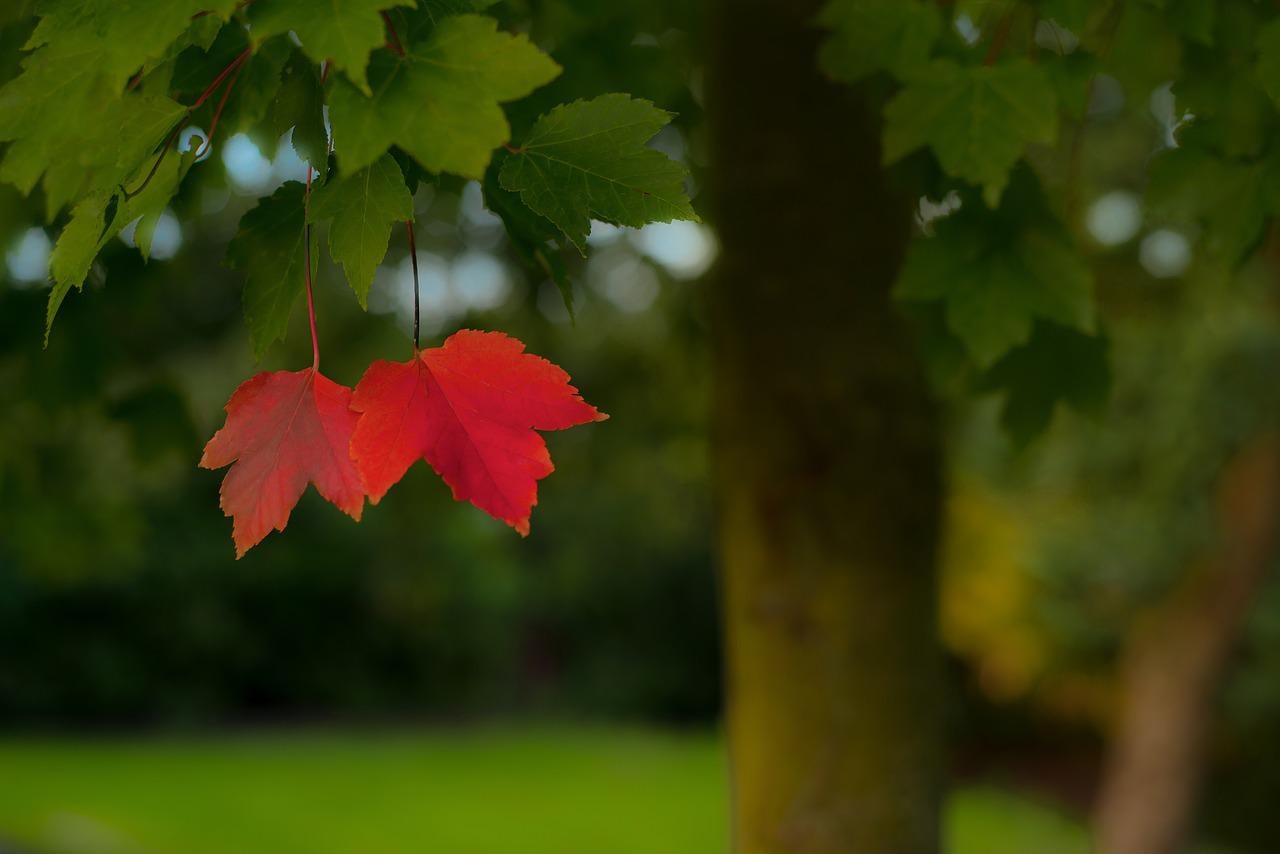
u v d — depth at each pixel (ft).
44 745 38.42
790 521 8.09
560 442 20.21
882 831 8.02
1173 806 26.23
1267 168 5.44
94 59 3.64
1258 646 31.73
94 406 8.86
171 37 3.14
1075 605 31.14
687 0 8.50
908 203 8.17
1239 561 25.11
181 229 6.95
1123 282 18.62
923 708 8.23
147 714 44.60
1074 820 40.78
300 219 3.68
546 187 3.55
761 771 8.20
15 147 3.85
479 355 3.29
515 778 37.14
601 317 18.48
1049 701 40.16
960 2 5.71
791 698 8.10
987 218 5.61
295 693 47.96
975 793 44.16
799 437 8.06
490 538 45.60
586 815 32.35
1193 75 5.35
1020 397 6.70
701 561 56.44
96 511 12.04
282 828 28.07
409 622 47.60
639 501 34.40
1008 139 4.92
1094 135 18.72
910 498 8.17
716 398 8.45
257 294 3.69
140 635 44.09
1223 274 6.03
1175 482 25.02
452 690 50.98
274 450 3.17
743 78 7.99
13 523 11.67
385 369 3.26
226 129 3.99
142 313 8.80
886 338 8.05
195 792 31.35
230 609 45.60
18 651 42.45
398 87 3.03
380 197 3.37
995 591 32.53
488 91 3.01
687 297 14.74
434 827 29.68
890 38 5.16
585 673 56.59
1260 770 36.42
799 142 7.89
